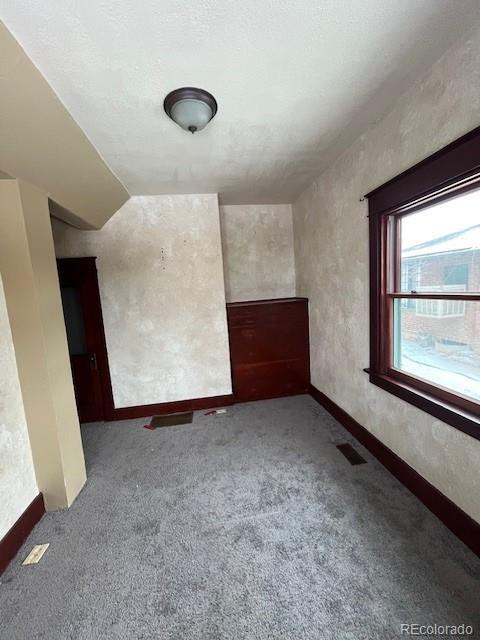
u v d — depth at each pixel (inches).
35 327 70.5
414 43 51.8
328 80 59.7
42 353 71.4
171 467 91.2
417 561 55.7
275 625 46.9
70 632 47.9
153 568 57.9
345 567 55.5
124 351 125.7
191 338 129.4
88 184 89.3
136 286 123.5
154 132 74.0
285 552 59.5
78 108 62.2
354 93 64.6
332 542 61.0
